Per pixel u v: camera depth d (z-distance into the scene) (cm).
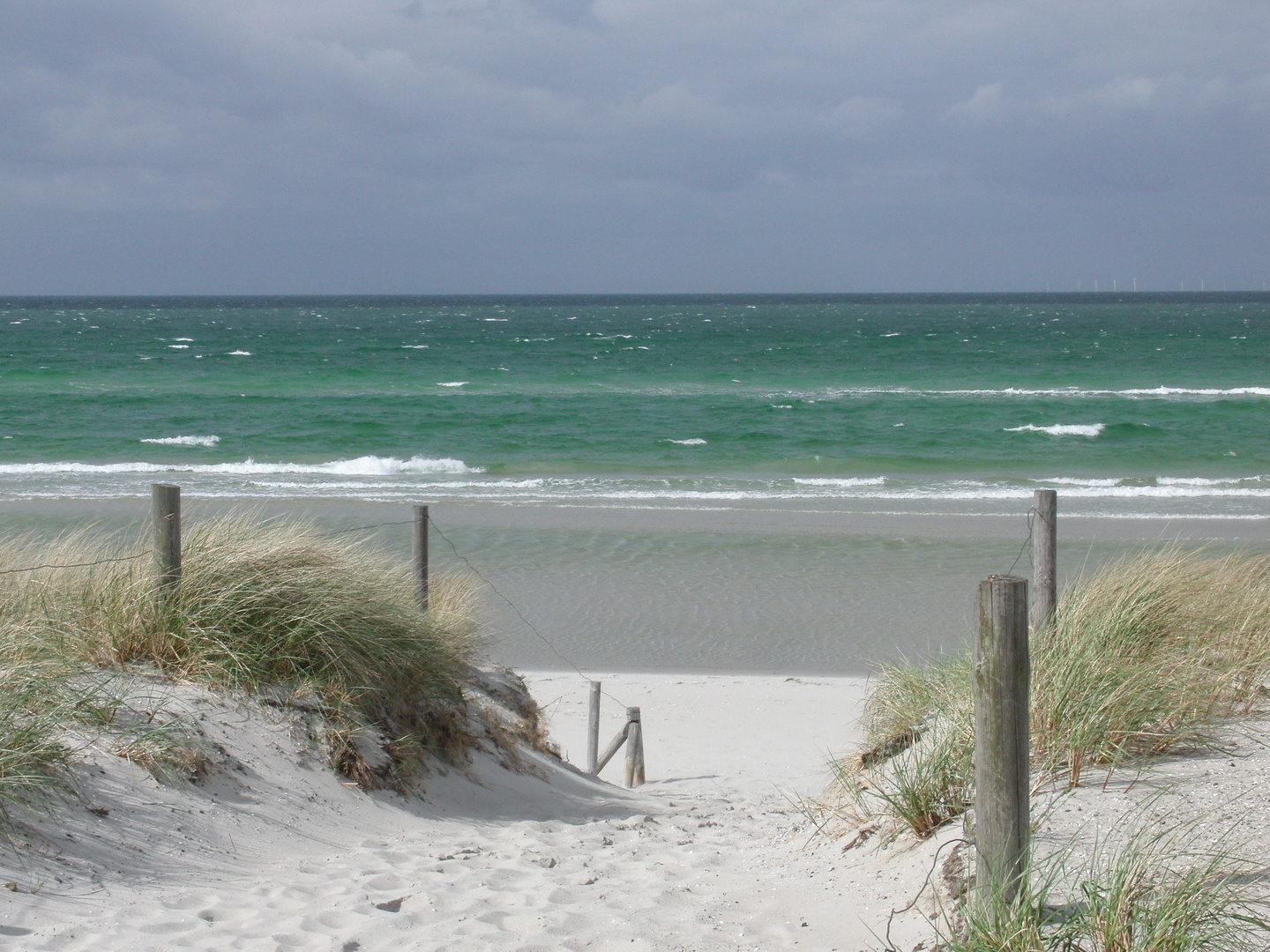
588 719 1105
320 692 634
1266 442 3272
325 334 10206
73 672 541
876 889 432
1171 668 598
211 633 623
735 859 525
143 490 2398
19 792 436
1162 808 448
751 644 1421
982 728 362
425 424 3678
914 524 2134
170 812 483
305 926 408
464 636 903
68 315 15875
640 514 2222
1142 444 3256
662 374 5803
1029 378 5553
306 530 794
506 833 588
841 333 10575
